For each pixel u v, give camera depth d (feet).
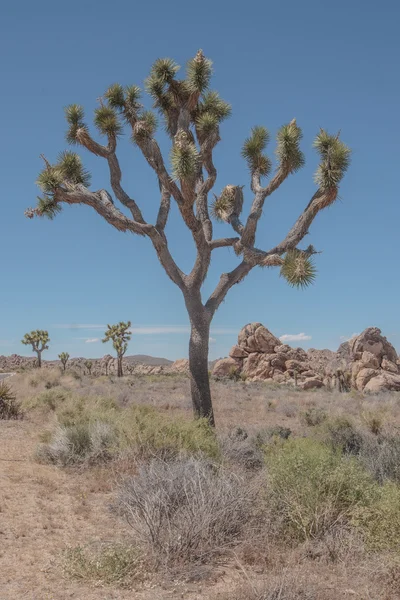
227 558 17.06
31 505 23.22
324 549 16.58
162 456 28.96
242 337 182.80
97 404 51.24
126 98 42.68
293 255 34.45
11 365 353.72
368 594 13.71
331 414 58.90
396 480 23.77
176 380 146.30
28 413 56.95
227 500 18.65
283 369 171.01
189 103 41.55
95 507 23.24
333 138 37.60
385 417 51.49
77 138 41.09
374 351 150.61
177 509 18.29
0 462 31.71
